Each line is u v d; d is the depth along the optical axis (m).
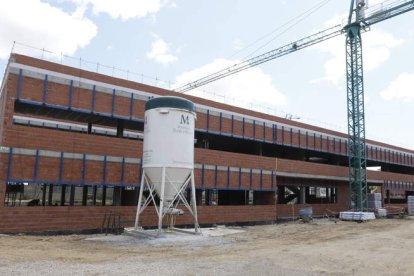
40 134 25.22
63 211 25.02
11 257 14.81
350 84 56.78
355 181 54.00
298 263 15.38
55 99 27.30
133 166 29.16
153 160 23.12
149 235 22.42
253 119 42.16
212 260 15.38
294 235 27.38
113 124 37.28
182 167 23.19
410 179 70.44
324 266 14.97
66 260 14.58
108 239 21.78
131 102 31.47
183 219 31.09
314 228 33.88
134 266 13.63
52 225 24.44
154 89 33.19
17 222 23.16
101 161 27.66
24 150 24.47
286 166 42.94
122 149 28.78
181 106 23.61
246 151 50.28
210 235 24.56
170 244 20.17
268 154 54.53
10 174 23.72
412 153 73.62
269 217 39.03
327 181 51.44
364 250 19.75
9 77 25.36
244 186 37.44
